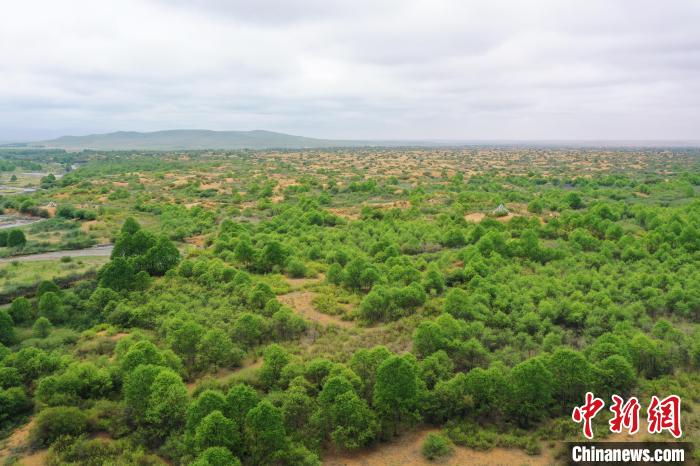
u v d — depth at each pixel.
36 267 72.25
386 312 49.31
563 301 49.53
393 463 28.84
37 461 28.06
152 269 64.19
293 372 34.69
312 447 29.19
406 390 31.31
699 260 64.75
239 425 28.17
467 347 38.56
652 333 42.69
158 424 30.11
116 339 44.69
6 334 44.00
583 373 33.03
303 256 73.50
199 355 38.94
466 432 31.14
